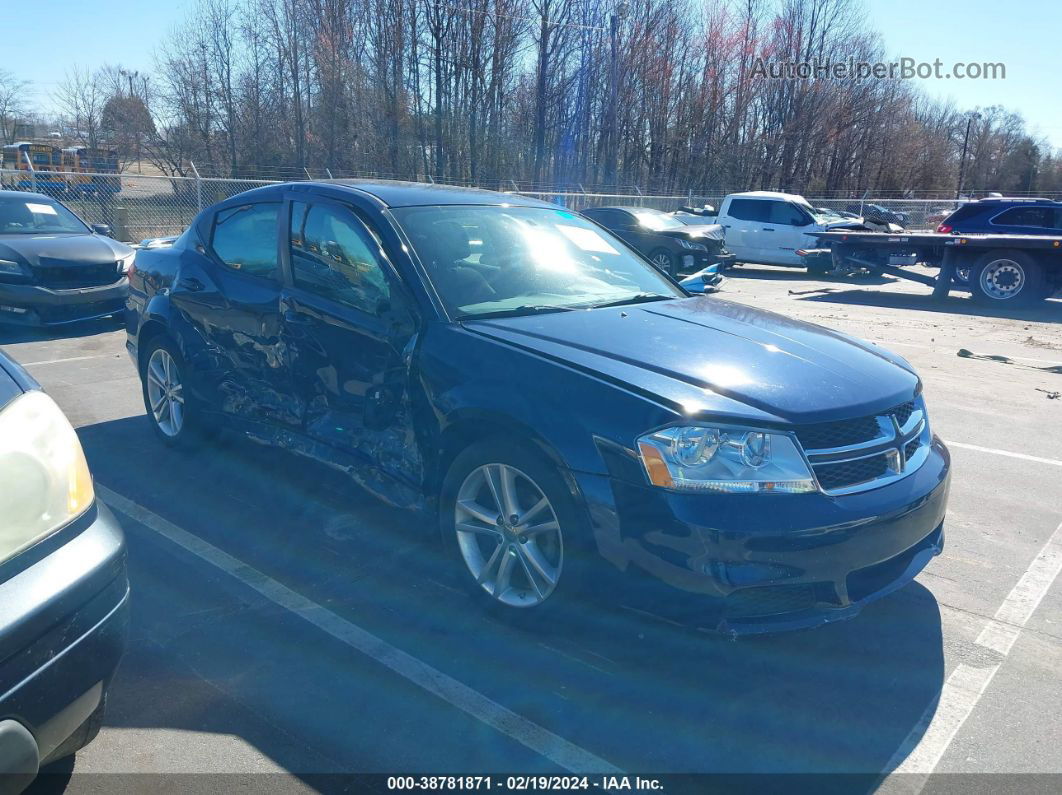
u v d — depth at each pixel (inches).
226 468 205.5
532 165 1432.1
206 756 105.3
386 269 151.2
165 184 735.1
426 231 158.1
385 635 133.9
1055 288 542.9
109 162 1348.4
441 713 115.1
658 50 1489.9
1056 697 121.9
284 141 1507.1
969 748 110.3
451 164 1393.9
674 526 111.4
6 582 80.0
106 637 88.8
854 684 123.9
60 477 88.9
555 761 106.4
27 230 398.0
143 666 124.3
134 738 108.3
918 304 569.6
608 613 124.4
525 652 129.7
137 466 206.2
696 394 118.4
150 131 1550.2
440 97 1364.4
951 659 131.0
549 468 123.6
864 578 122.9
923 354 378.9
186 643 130.7
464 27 1337.4
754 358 132.3
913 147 1988.2
